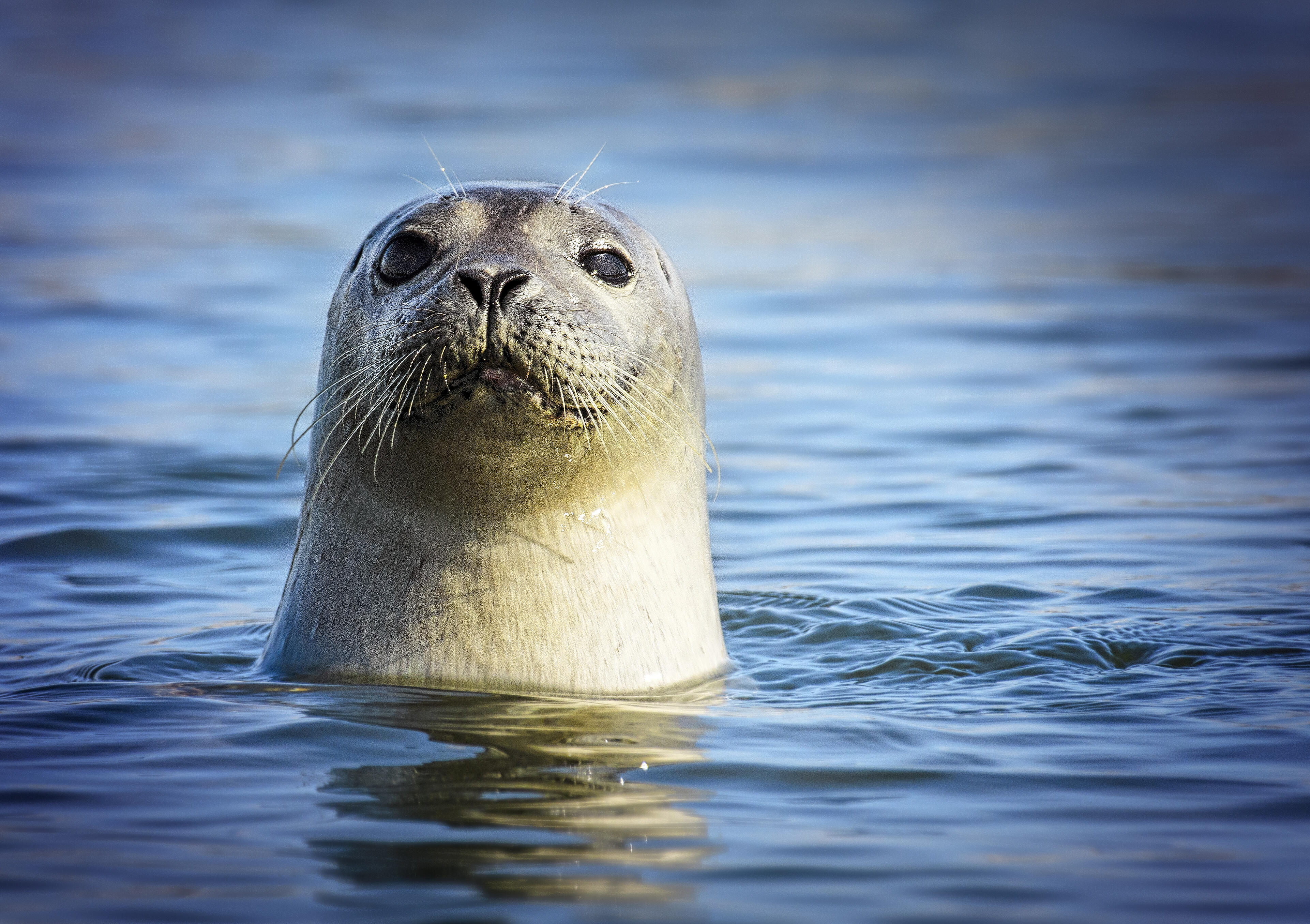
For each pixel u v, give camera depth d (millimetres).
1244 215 93438
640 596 24312
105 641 27156
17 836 16844
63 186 93938
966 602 30625
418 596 23703
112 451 42500
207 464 41438
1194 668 25516
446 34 180375
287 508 37719
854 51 173625
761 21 199500
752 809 18125
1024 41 185875
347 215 85562
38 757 19609
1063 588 31672
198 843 16656
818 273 75250
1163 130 129750
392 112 123688
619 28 189500
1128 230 88688
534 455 22578
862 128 126688
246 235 80312
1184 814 18156
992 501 39594
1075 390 52938
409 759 19672
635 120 124188
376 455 23562
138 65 148625
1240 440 46125
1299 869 16422
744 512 38969
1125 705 23188
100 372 52531
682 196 95500
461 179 95562
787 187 100688
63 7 188625
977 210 95125
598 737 20844
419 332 21594
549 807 17969
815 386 53594
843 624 28938
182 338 58219
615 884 15742
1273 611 29328
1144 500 39594
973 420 48719
